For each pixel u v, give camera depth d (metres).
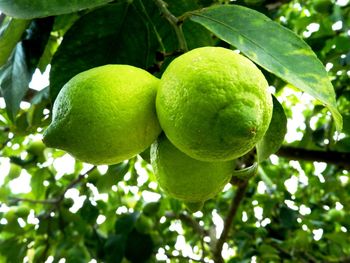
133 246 0.74
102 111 0.27
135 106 0.28
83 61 0.38
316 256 0.95
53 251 0.79
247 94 0.25
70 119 0.27
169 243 1.00
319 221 0.95
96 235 0.80
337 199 1.01
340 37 0.68
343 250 0.99
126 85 0.28
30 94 0.54
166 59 0.38
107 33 0.38
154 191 0.97
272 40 0.29
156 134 0.29
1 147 0.62
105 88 0.27
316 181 0.96
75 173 0.88
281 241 0.92
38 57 0.39
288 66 0.28
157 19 0.41
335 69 0.66
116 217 0.83
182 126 0.25
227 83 0.25
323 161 0.69
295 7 0.87
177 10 0.40
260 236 0.93
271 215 0.98
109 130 0.27
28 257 0.80
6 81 0.39
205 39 0.40
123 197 0.90
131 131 0.28
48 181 0.82
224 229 0.84
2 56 0.36
